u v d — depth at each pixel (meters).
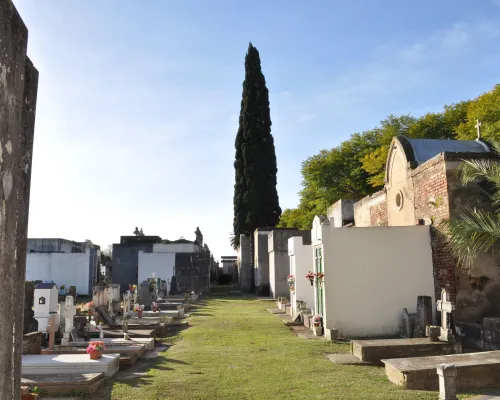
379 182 30.78
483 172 10.12
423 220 12.88
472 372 7.30
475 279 11.26
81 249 44.69
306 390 7.17
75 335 11.64
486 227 9.79
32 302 13.74
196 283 37.69
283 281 28.94
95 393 7.25
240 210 43.62
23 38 2.76
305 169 37.25
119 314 18.75
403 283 12.44
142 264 38.09
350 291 12.39
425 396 6.77
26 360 8.45
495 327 9.60
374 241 12.58
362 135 36.97
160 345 11.95
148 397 6.96
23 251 2.87
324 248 12.49
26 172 2.95
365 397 6.75
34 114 3.09
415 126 30.34
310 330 13.88
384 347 9.07
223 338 12.63
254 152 43.41
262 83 44.94
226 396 6.94
